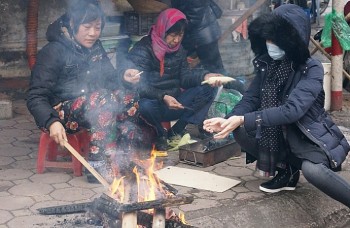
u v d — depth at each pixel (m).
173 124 5.39
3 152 4.95
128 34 6.36
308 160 3.79
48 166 4.50
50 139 4.44
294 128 3.89
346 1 7.77
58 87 4.34
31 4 6.11
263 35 3.75
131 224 2.94
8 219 3.66
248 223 3.84
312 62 3.88
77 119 4.30
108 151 3.94
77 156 3.51
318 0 12.42
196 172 4.62
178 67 5.20
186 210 3.89
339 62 6.59
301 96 3.73
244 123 3.74
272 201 4.11
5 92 6.65
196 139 5.46
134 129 4.60
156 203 2.96
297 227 3.90
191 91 5.29
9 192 4.10
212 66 6.42
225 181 4.45
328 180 3.68
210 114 5.41
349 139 5.67
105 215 3.08
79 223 3.41
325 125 3.88
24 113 6.21
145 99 4.98
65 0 6.72
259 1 6.08
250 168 4.80
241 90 5.71
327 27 6.55
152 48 5.02
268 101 4.01
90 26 4.22
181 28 5.01
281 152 4.08
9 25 6.55
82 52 4.36
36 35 6.21
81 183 4.32
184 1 6.12
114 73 4.59
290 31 3.67
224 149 4.92
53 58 4.21
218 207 3.96
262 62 4.04
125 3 6.34
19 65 6.68
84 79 4.40
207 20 6.21
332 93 6.65
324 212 4.11
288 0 9.50
